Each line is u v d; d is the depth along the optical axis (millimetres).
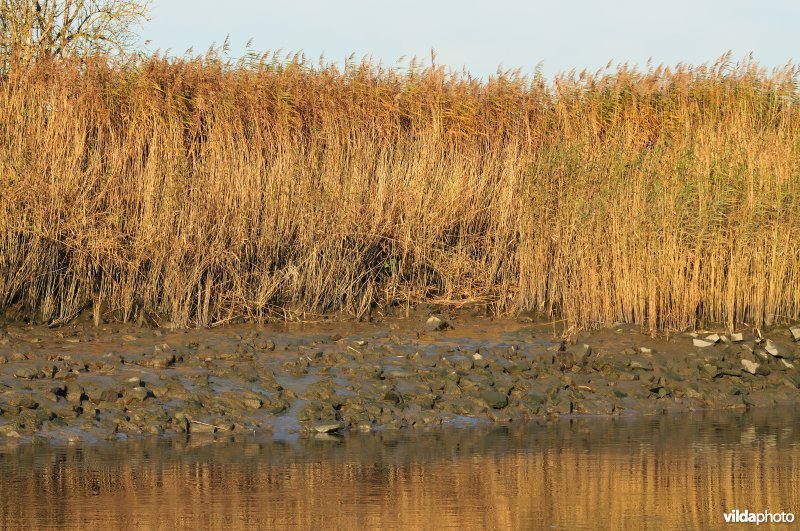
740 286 45969
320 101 54875
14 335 39969
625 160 47844
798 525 21281
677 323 45188
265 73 55562
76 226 43406
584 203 46688
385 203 48875
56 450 28000
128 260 43875
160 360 36156
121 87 51312
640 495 23469
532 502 22797
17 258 42781
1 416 30094
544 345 41844
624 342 43125
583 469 26062
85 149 47094
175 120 49844
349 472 25578
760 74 62906
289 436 30500
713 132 52844
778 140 51312
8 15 68250
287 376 35812
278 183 47062
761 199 46688
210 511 21812
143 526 20641
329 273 46469
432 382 35938
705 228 45594
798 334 44469
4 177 43062
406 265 48906
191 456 27391
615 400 36281
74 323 42719
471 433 31234
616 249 45531
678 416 34875
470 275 49250
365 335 42875
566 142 50688
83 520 21062
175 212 44438
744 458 27484
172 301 43469
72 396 31891
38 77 48812
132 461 26672
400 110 55719
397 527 20719
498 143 55250
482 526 20844
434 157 51219
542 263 47688
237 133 50219
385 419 32594
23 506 22094
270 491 23547
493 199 50812
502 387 36031
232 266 45312
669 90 62688
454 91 58125
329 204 47094
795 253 46438
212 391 33500
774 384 39594
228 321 44219
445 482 24594
